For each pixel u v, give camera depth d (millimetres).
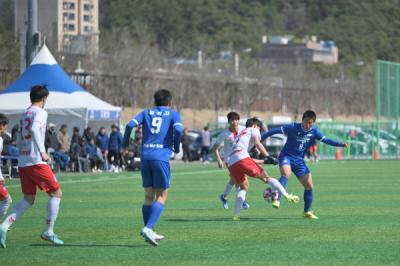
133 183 56719
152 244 24844
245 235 28141
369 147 112062
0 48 100000
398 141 113312
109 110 76000
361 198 43781
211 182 58125
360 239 27016
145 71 159250
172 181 59406
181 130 25297
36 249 25078
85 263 22531
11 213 25594
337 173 70062
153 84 160750
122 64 152625
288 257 23359
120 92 149875
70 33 132875
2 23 98312
